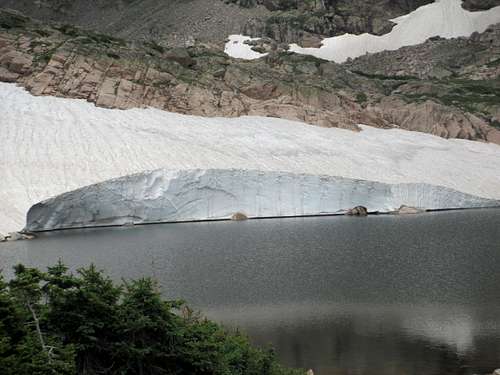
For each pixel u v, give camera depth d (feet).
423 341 92.94
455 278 135.95
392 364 84.23
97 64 326.44
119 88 322.34
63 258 163.43
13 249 181.57
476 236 203.41
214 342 65.46
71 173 240.94
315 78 424.46
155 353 60.13
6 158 244.63
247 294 120.98
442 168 327.88
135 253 171.42
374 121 389.19
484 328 98.68
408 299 117.29
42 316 56.18
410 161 327.06
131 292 62.44
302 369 78.07
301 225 238.07
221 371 62.54
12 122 271.49
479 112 446.60
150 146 270.87
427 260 158.92
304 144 314.14
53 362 51.37
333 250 176.14
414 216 270.67
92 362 58.29
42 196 226.17
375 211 286.46
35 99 301.22
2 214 215.92
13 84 314.14
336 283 131.34
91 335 57.62
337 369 82.12
